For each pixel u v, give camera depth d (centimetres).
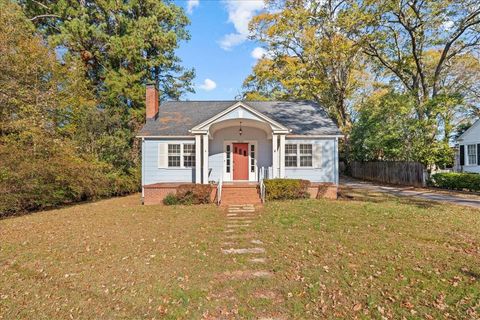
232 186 1512
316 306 437
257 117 1570
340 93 2956
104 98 2520
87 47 2534
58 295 486
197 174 1625
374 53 2478
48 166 1438
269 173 1828
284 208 1210
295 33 2853
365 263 587
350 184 2338
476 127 2341
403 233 799
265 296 472
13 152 1377
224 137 1839
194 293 484
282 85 3153
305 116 1922
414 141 2050
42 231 909
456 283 494
